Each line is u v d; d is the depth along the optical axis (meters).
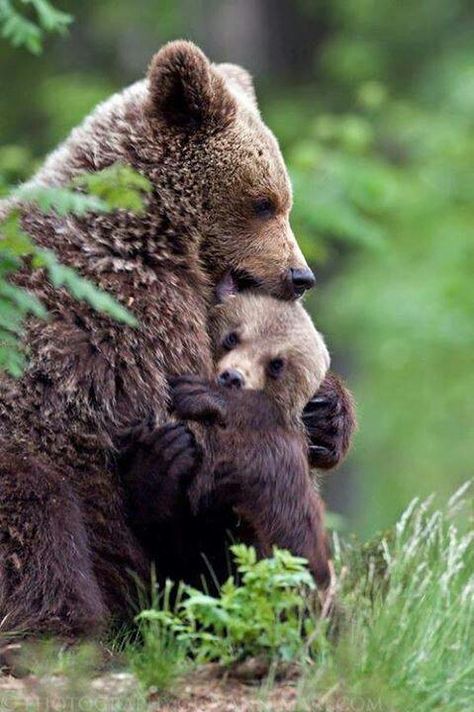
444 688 10.34
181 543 11.91
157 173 12.69
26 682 10.41
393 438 35.59
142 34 35.88
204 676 10.52
